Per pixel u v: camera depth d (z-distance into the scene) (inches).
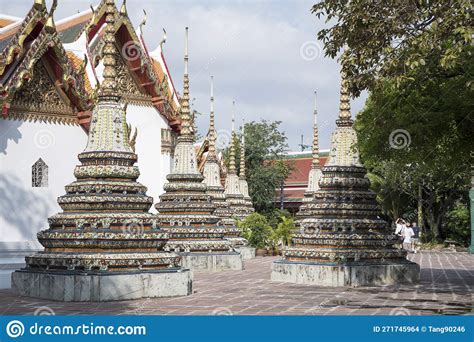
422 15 651.5
